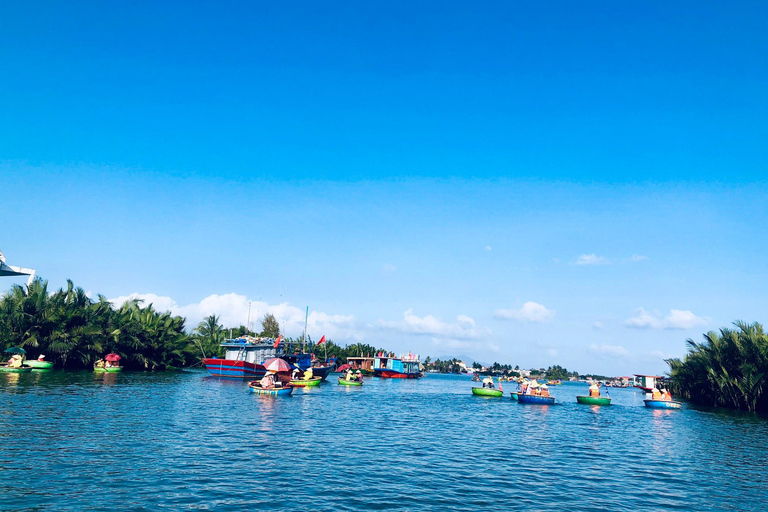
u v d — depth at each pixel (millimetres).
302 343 88750
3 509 14117
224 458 21578
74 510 14438
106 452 21250
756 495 19797
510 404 58938
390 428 33469
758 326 54750
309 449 24625
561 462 24750
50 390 42625
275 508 15578
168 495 16203
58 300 71688
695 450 29484
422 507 16453
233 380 71688
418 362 155250
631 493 19453
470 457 24984
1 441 21938
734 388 56656
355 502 16578
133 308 95312
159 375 75500
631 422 43219
